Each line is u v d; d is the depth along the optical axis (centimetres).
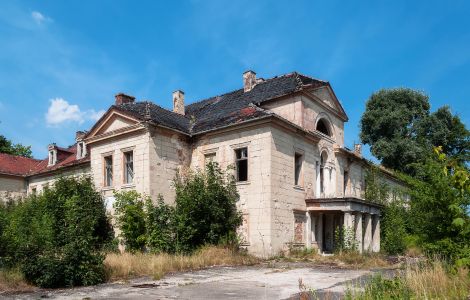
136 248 2177
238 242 2162
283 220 2206
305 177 2462
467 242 948
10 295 1112
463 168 743
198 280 1364
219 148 2383
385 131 4931
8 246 1371
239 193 2253
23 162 3950
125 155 2453
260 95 2697
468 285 836
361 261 1952
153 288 1199
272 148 2181
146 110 2477
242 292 1116
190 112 2964
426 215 1058
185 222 2102
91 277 1286
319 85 2675
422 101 4931
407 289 777
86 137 2650
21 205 2597
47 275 1215
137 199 2275
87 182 2491
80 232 1371
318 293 1062
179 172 2428
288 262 1956
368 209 2478
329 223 2648
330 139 2797
